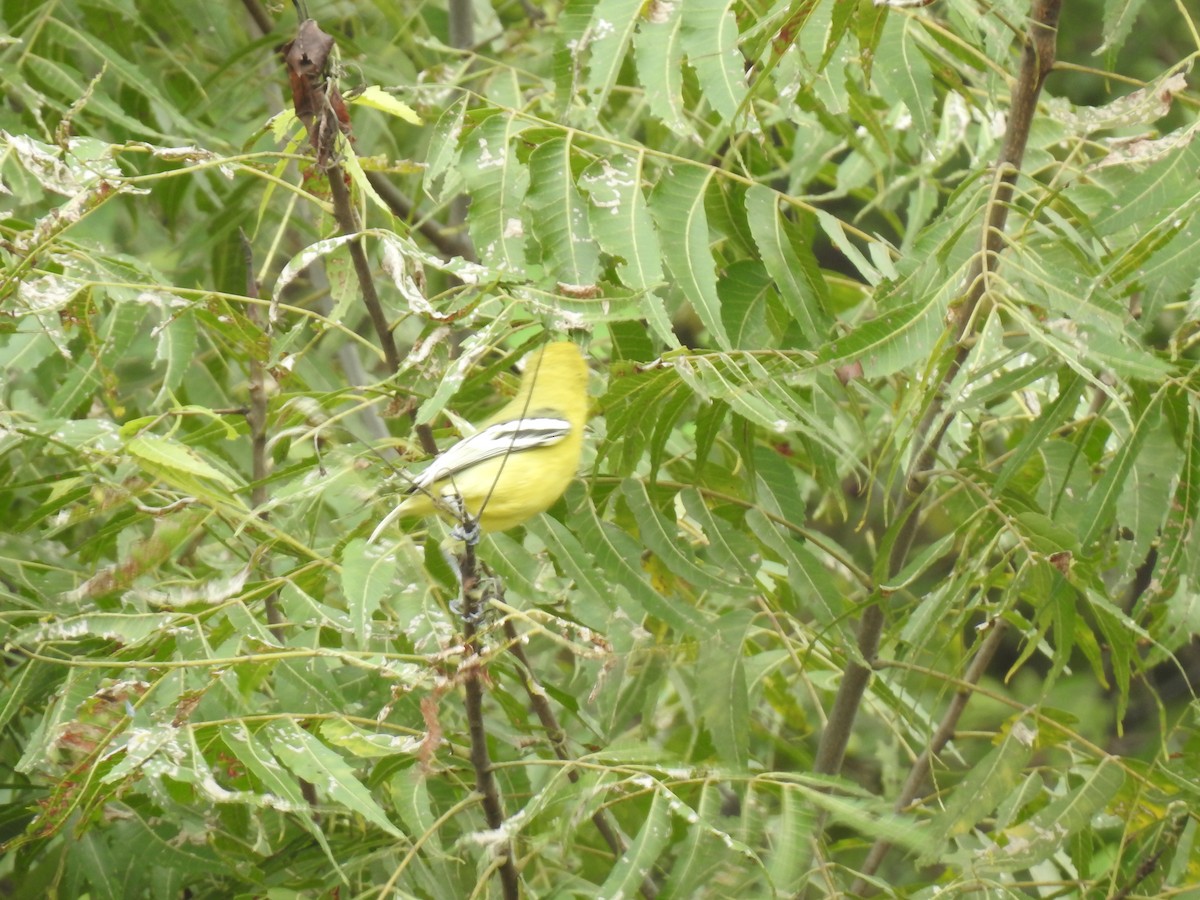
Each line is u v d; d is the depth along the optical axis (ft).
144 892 34.78
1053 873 39.60
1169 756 31.53
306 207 49.37
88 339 30.73
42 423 29.81
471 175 29.73
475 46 47.98
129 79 40.27
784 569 40.14
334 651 23.82
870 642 33.96
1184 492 27.20
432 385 29.37
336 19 49.73
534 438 28.53
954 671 33.06
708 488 32.99
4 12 42.04
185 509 27.81
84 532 41.91
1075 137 37.78
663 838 23.47
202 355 44.06
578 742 34.32
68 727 24.68
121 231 50.90
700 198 29.32
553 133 30.37
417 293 25.40
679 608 30.86
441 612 28.02
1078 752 32.68
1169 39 64.69
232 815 32.55
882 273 31.19
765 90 39.17
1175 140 28.14
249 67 48.19
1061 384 27.25
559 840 29.99
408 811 25.73
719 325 27.99
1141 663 30.32
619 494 32.45
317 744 23.34
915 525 33.22
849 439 39.04
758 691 37.11
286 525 31.89
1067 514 32.04
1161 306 26.11
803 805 23.44
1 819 31.30
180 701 23.49
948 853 33.37
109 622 26.89
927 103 32.96
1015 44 42.24
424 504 28.02
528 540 38.24
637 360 32.99
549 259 28.71
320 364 43.01
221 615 27.53
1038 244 34.63
